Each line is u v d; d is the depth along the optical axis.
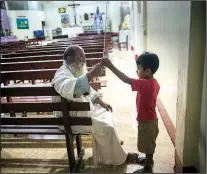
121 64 7.21
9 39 11.85
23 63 3.30
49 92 1.90
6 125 2.16
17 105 1.97
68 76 1.90
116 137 2.01
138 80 1.73
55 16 17.80
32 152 2.44
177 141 1.95
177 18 2.69
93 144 2.04
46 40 12.77
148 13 5.74
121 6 15.11
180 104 1.83
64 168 2.15
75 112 2.06
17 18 15.49
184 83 1.70
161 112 3.26
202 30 1.53
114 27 15.59
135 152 2.34
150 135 1.87
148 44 5.81
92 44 5.30
